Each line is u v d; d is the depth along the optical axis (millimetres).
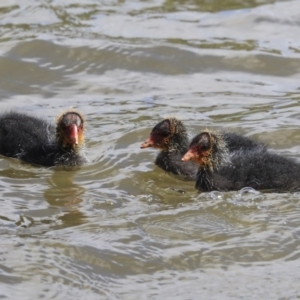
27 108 17812
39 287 10695
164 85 18984
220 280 10961
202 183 14078
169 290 10727
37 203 13406
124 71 19547
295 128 16406
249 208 13008
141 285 10828
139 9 22719
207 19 22188
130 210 13078
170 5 22984
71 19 21922
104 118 17297
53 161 15250
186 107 17844
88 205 13320
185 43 20734
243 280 10945
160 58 20000
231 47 20641
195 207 13102
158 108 17812
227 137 15234
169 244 11836
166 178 14672
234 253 11609
